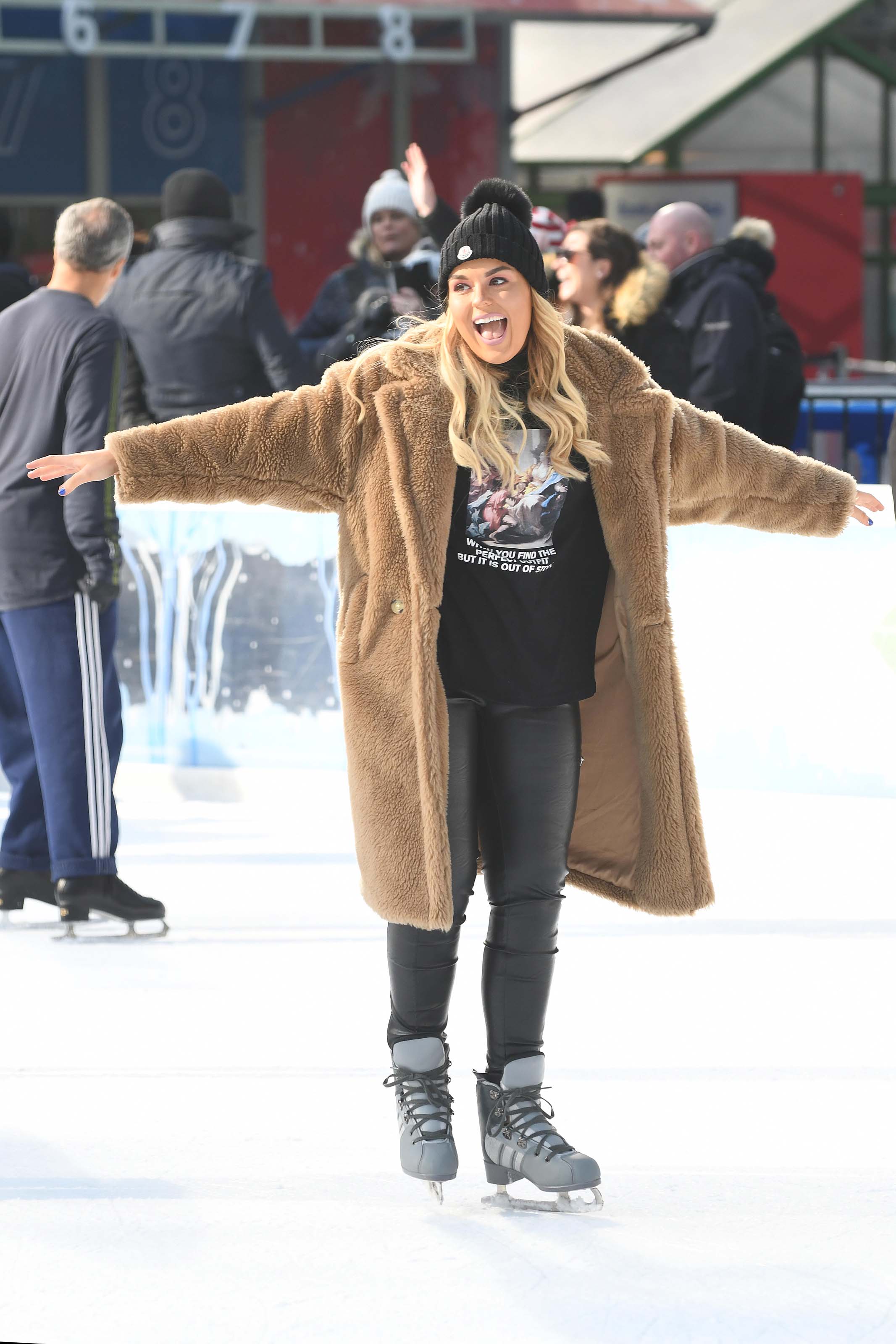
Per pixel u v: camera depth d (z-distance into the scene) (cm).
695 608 1969
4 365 1509
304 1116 1101
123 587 2136
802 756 1936
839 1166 1015
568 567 935
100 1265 880
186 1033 1274
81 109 4609
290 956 1483
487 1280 859
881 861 1772
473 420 915
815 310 5294
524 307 914
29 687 1523
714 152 6359
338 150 4797
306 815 2030
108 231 1515
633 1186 984
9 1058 1220
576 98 6103
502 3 4081
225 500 933
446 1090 970
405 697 925
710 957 1461
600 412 941
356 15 4056
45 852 1575
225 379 2153
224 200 2156
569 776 948
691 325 2333
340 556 952
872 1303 830
